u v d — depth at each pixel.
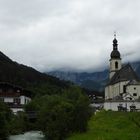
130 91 181.38
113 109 166.38
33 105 152.88
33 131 140.00
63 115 107.50
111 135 97.81
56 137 106.69
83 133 107.81
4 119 111.44
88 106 114.00
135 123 115.00
